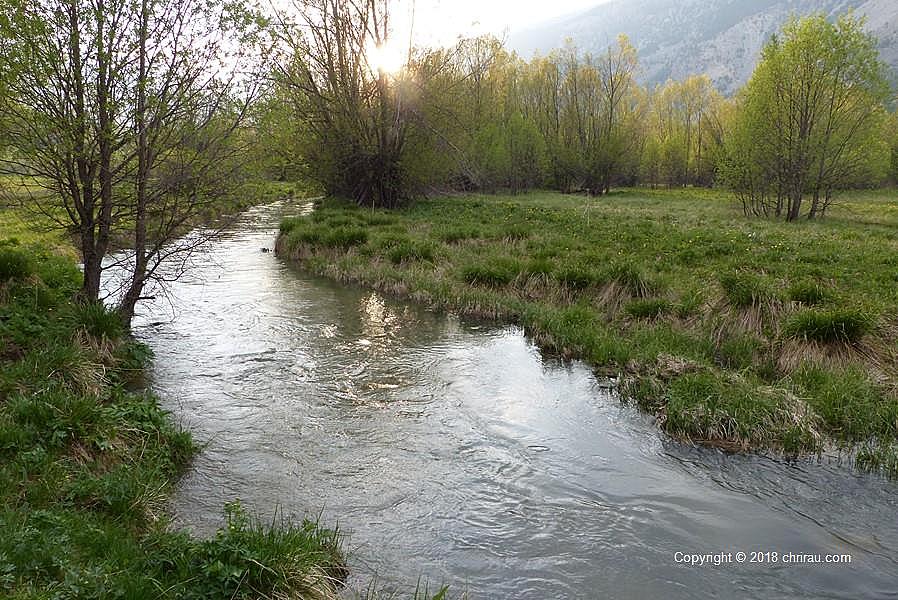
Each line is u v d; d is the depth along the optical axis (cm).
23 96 826
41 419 614
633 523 569
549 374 972
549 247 1755
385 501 601
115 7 874
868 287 1228
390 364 1009
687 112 7531
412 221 2598
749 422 738
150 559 453
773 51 2958
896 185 6197
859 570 500
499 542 539
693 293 1202
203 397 848
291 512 577
